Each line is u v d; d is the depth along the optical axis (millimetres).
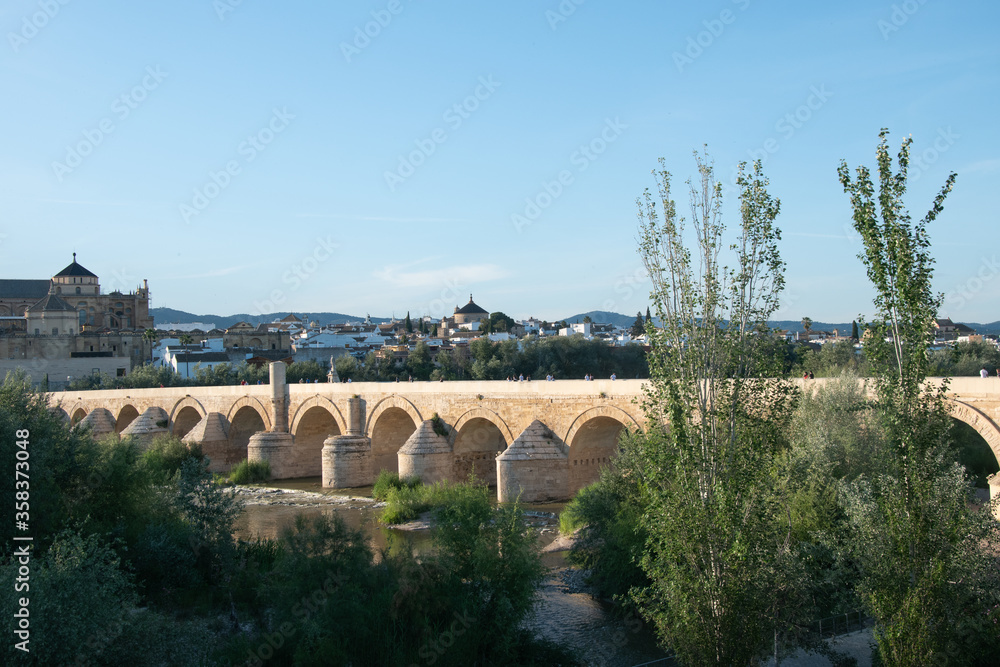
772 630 20562
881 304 17938
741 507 18828
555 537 37406
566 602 29047
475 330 189250
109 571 20766
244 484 63125
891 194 17547
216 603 26859
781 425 19438
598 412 43281
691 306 19359
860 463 27672
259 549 31281
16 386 31781
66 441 31047
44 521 26719
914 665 17484
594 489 31844
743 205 19062
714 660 18422
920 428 17766
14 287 165625
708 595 18594
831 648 22766
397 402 57750
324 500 52906
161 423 80625
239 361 138000
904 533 17828
